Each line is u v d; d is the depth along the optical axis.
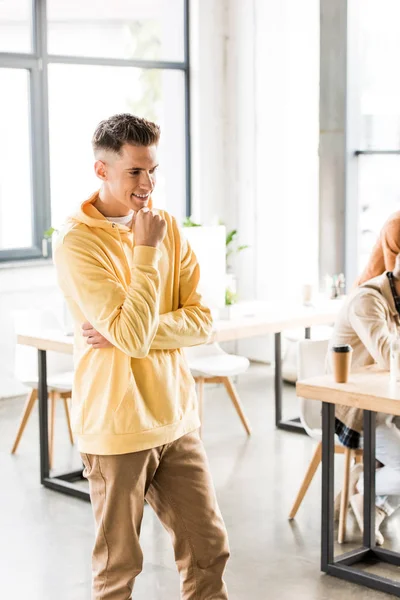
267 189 8.01
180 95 8.06
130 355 2.62
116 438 2.69
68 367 5.59
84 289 2.66
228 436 6.09
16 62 6.99
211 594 2.89
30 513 4.71
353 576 3.82
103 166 2.71
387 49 7.24
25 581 3.89
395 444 4.18
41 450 5.14
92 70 7.45
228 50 8.16
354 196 7.51
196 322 2.86
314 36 7.62
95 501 2.78
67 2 7.24
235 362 5.93
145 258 2.65
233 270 8.32
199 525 2.85
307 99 7.72
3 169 7.09
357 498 4.34
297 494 4.56
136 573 2.78
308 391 3.81
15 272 7.01
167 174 8.08
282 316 5.80
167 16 7.86
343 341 4.25
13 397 7.16
